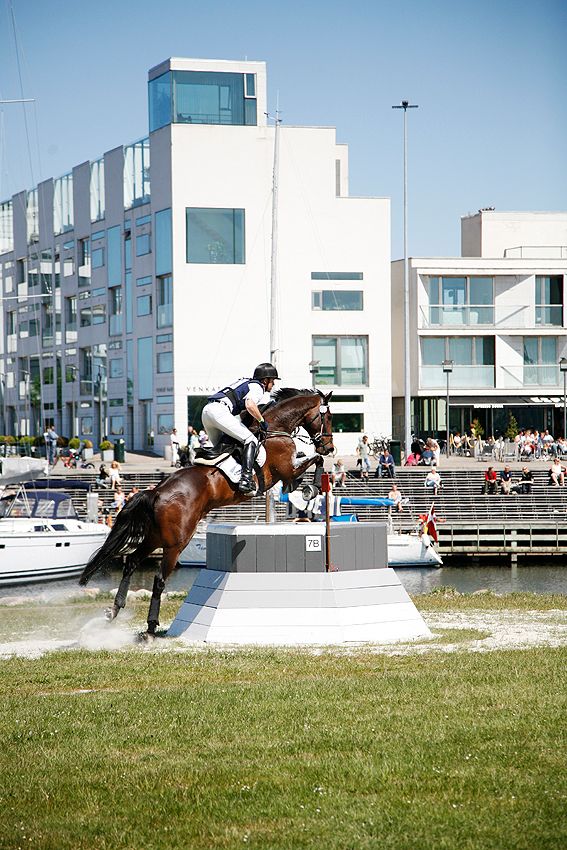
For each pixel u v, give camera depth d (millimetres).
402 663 13984
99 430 75375
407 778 8742
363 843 7480
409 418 61000
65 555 37938
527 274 70188
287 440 16234
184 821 8039
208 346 65875
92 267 75438
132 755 9711
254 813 8102
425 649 15398
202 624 16719
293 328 67000
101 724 10789
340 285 67562
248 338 66250
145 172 68875
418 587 35625
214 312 65938
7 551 36812
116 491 47781
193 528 15805
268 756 9508
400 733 10055
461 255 80812
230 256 66062
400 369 71938
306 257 67188
